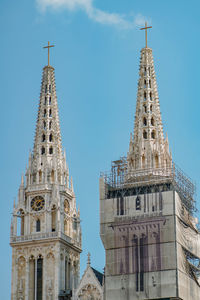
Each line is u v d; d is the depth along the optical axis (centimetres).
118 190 18112
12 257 19275
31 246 19238
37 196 19725
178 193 17850
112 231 17712
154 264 17175
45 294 18712
